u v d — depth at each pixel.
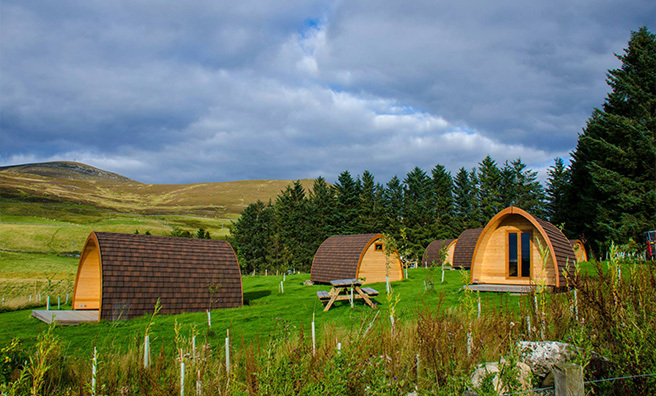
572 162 47.06
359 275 26.30
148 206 183.00
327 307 16.44
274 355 7.73
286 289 25.80
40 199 144.75
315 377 6.90
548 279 17.77
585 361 6.32
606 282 8.38
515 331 8.97
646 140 32.91
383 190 74.19
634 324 6.32
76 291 21.53
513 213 19.05
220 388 7.39
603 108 38.19
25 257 59.09
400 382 6.58
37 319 17.19
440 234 69.50
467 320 9.73
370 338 8.96
